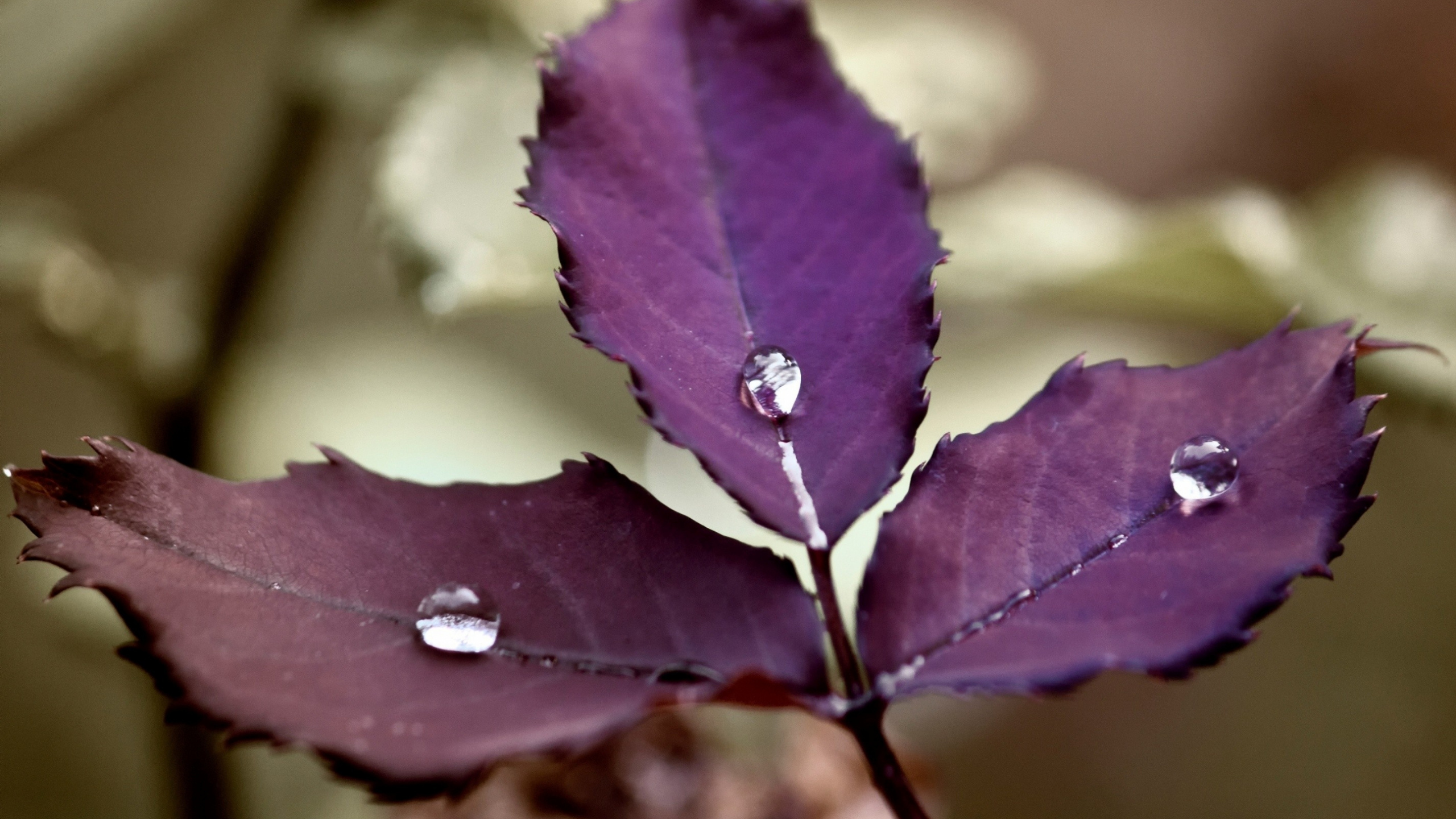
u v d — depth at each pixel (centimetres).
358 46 28
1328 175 57
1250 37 60
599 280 18
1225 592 18
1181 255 26
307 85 27
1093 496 18
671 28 19
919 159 19
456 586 18
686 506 33
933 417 37
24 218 29
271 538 18
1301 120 58
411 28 28
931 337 18
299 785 32
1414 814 46
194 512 18
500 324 43
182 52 48
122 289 29
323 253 46
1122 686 52
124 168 51
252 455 36
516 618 18
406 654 17
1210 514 18
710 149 19
